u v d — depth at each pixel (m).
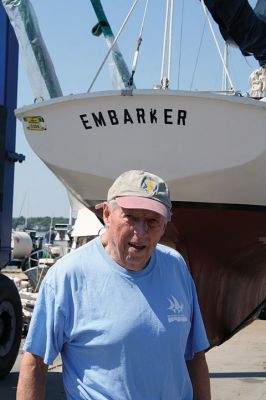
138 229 2.06
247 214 5.14
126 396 2.04
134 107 4.57
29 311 8.06
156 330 2.07
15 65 5.93
